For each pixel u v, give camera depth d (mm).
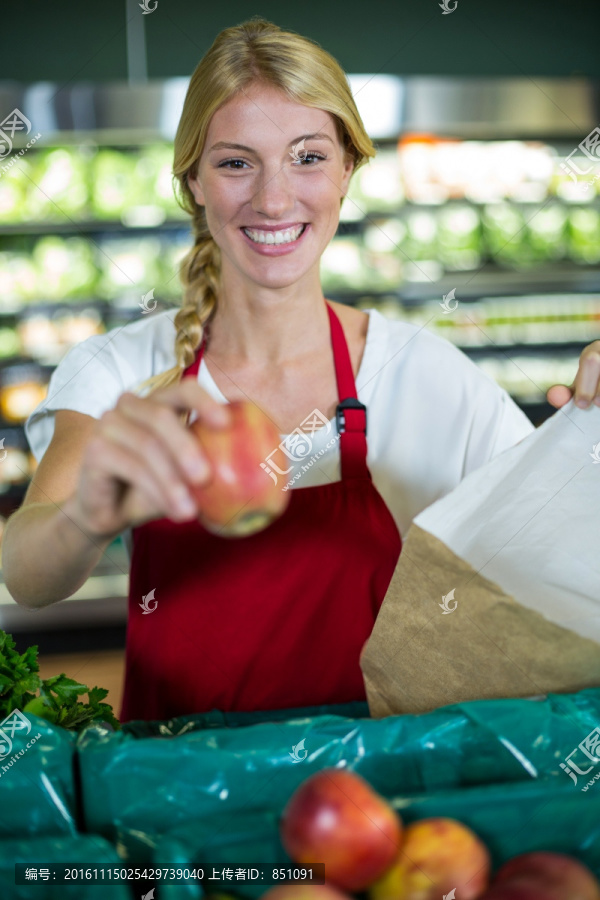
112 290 3271
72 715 879
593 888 640
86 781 711
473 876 650
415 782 757
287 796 729
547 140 3398
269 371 1280
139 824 708
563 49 3621
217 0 3441
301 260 1175
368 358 1315
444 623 846
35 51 3369
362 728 757
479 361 3471
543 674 848
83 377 1298
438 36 3566
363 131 1200
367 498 1197
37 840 652
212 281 1294
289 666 1138
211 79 1108
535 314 3475
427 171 3340
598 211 3457
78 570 958
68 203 3213
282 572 1147
